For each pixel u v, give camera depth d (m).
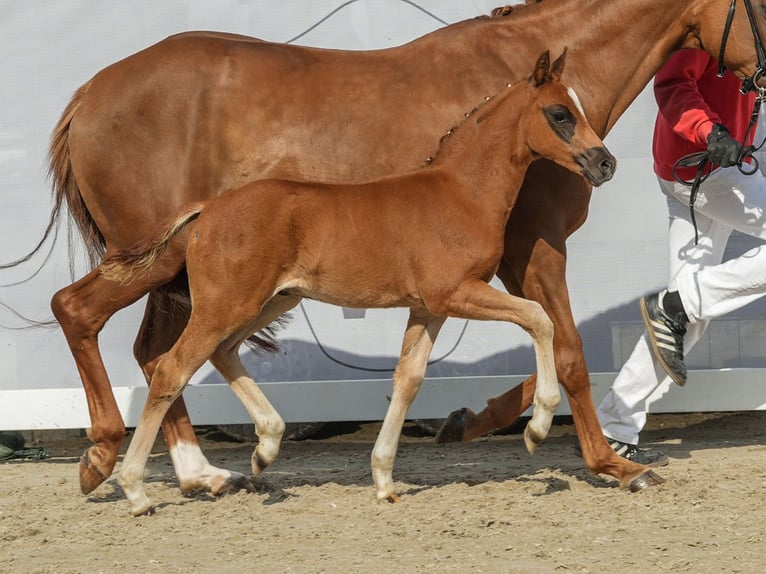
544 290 8.68
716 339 11.69
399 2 11.59
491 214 8.00
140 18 11.56
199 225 7.86
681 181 9.25
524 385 9.38
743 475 8.98
